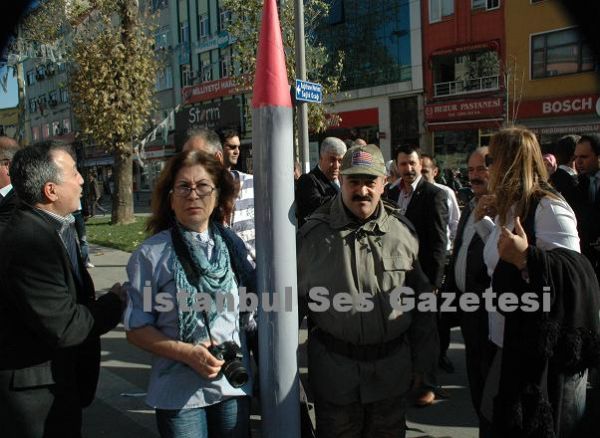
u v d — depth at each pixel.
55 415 2.09
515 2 20.16
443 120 22.50
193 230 2.15
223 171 2.22
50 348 2.07
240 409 2.15
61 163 2.19
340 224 2.33
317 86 7.43
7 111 20.84
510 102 20.66
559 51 19.23
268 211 2.02
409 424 3.52
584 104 18.86
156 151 32.09
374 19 24.06
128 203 16.05
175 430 2.06
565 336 2.03
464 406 3.78
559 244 2.11
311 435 2.33
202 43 31.53
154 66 15.02
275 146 1.99
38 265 1.96
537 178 2.24
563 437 2.17
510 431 2.11
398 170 4.15
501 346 2.28
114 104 13.95
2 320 2.02
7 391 2.01
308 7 15.41
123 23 14.51
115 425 3.59
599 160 3.72
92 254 10.41
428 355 2.49
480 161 3.17
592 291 2.07
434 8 22.33
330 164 4.33
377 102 24.58
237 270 2.24
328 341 2.38
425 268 3.90
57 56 16.06
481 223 2.47
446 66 22.91
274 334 2.07
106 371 4.57
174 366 2.09
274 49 1.99
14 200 2.48
